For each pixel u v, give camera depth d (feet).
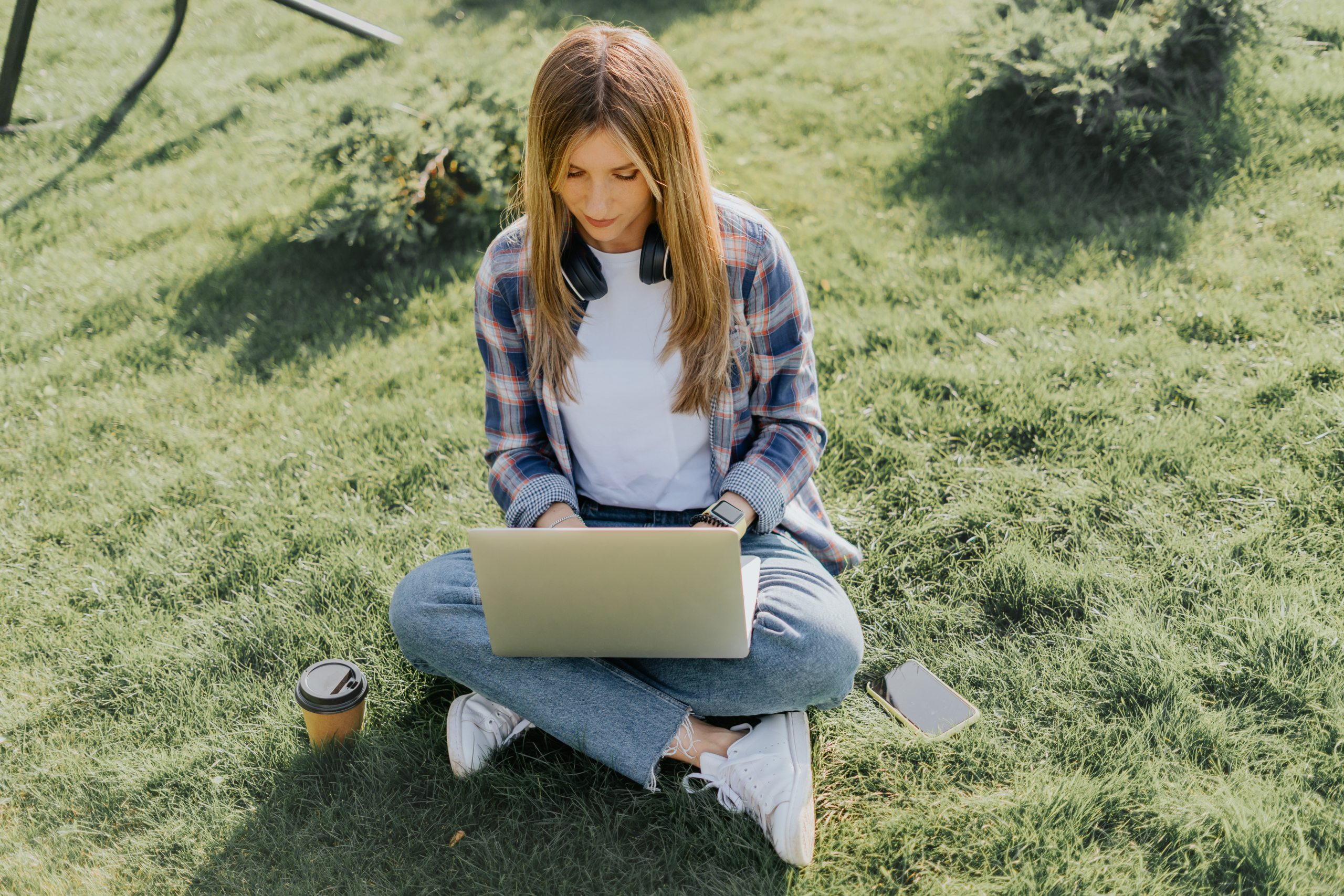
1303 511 8.30
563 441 6.78
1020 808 6.39
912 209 14.33
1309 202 12.61
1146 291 11.63
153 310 13.83
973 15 16.98
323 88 19.35
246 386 12.09
